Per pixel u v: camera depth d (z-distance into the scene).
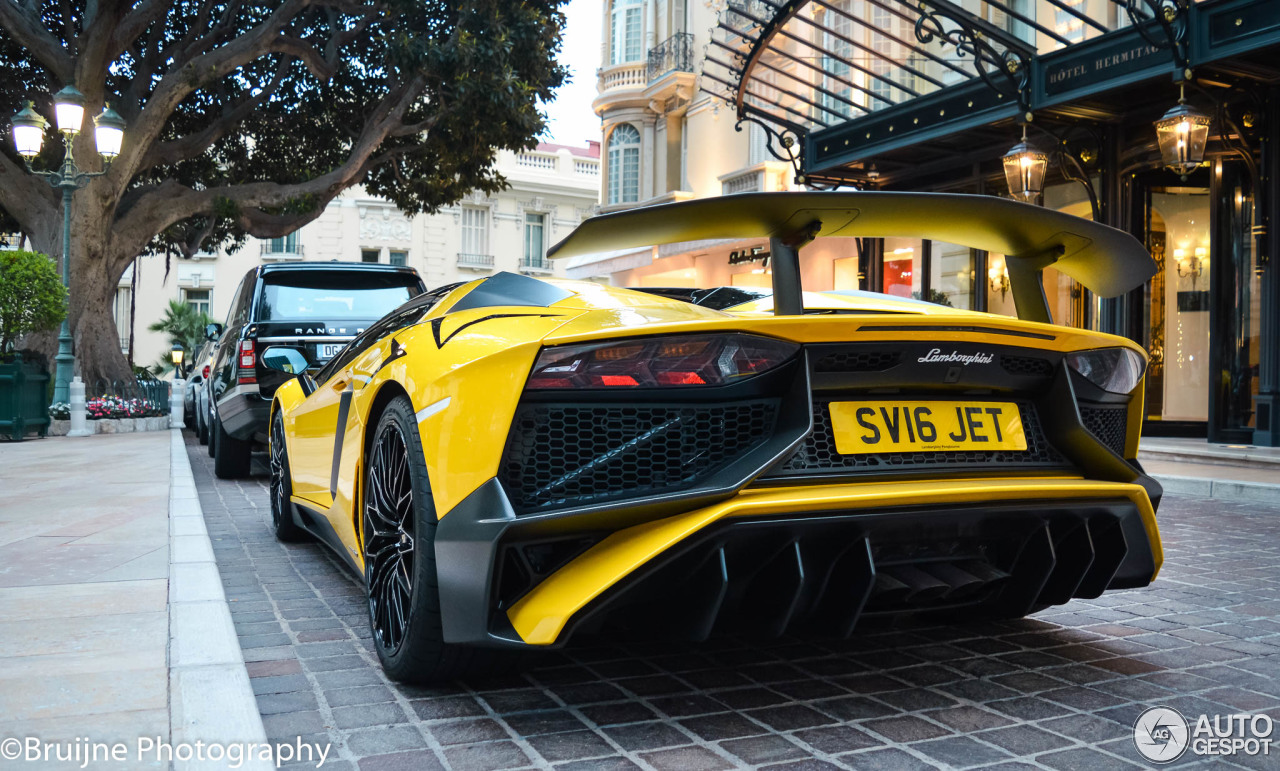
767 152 16.72
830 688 2.28
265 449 10.10
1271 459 7.36
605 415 1.99
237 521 5.19
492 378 2.00
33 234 15.25
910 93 10.46
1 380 11.45
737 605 2.05
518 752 1.87
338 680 2.34
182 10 17.28
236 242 22.33
